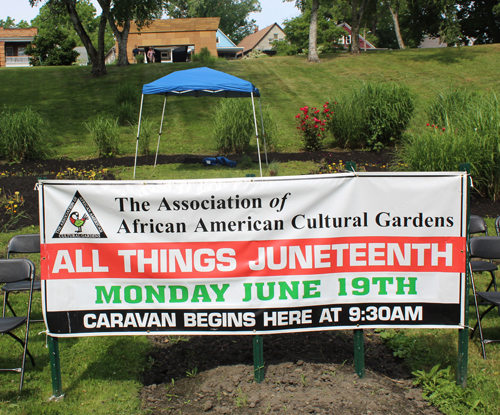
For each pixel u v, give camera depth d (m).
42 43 36.84
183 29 44.53
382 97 12.41
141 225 3.01
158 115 17.30
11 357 3.56
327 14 53.06
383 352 3.62
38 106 18.42
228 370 3.32
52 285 3.01
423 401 2.95
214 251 3.04
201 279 3.05
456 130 8.62
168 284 3.05
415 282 3.06
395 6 30.19
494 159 7.77
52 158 12.03
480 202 7.70
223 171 10.29
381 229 3.04
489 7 38.03
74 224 2.99
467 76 22.30
